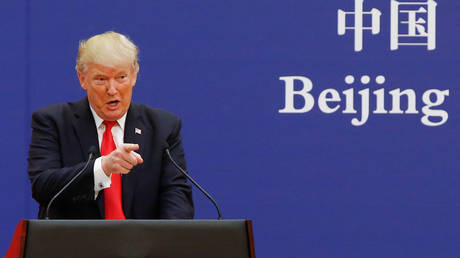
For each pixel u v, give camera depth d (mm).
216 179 13859
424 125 13781
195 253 6363
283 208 13781
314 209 13766
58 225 6180
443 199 13688
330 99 13844
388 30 13875
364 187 13742
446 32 13859
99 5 13914
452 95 13789
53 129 8812
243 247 6453
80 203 8484
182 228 6391
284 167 13836
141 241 6289
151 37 13930
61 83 13844
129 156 7688
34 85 13805
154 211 8828
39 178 8141
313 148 13828
